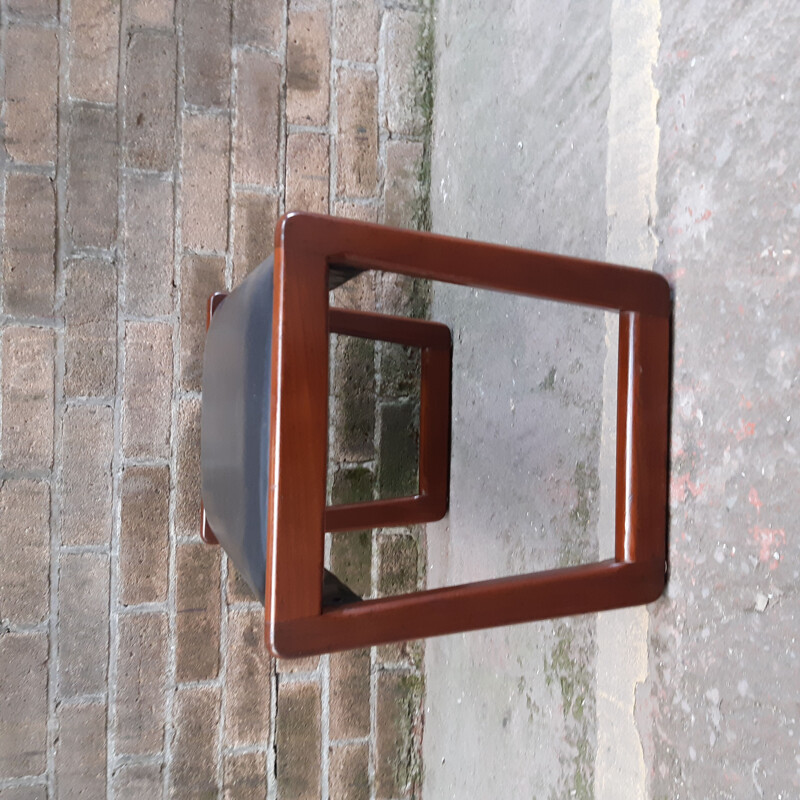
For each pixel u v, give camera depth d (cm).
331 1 151
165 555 146
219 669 150
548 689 105
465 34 137
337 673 157
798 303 62
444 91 149
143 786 147
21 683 140
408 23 155
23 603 139
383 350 156
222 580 149
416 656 162
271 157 149
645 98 83
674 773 77
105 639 144
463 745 138
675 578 77
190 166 144
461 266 69
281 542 64
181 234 144
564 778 100
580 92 96
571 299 73
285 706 154
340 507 130
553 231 104
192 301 145
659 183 80
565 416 100
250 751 153
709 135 72
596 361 92
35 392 138
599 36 92
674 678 77
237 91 146
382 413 156
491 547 123
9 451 137
